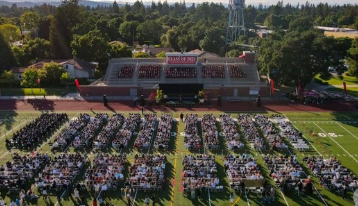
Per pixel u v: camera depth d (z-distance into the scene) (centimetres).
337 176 3981
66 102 7594
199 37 14475
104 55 10031
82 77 9588
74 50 10269
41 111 6938
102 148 5044
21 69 9644
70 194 3828
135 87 7969
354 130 5853
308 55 7594
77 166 4303
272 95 8075
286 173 4078
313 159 4488
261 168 4456
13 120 6381
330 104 7419
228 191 3928
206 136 5294
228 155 4647
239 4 15000
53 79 8900
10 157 4791
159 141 5081
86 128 5562
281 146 4991
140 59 8975
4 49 9831
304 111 6944
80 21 12650
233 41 15088
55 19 11719
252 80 8369
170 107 7256
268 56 8012
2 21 17800
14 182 3906
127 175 4253
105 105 7362
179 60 8662
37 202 3706
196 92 7912
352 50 8075
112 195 3844
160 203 3688
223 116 6259
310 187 3822
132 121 5919
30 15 14912
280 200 3744
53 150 4959
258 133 5406
